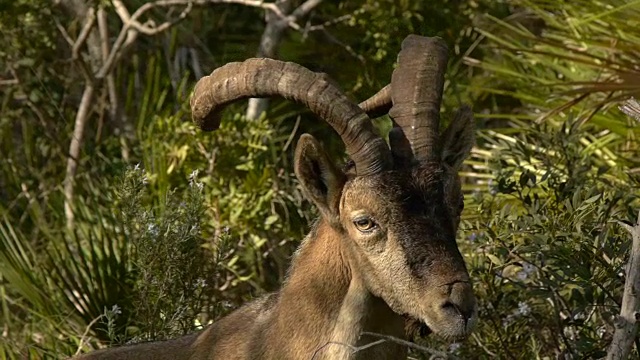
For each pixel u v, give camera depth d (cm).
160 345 942
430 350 813
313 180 839
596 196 959
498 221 1020
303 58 1766
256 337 877
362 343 834
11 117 1712
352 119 825
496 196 1231
